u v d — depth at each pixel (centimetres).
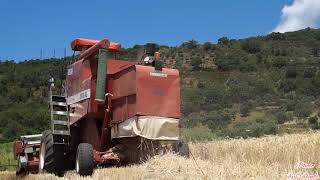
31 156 1548
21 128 5481
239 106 4769
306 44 7988
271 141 1451
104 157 1176
